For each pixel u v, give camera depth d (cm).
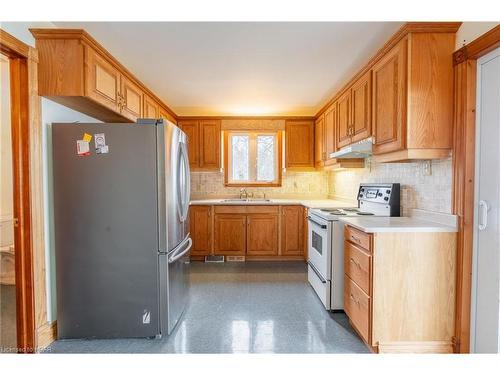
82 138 200
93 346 197
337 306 246
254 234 408
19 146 186
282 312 246
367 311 185
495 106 162
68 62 194
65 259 203
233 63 255
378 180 289
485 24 161
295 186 462
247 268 374
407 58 183
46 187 202
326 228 247
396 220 216
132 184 202
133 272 204
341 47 225
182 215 233
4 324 201
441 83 181
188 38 211
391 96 201
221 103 386
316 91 332
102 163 201
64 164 200
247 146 464
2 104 194
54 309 208
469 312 177
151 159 202
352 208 306
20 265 187
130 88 272
